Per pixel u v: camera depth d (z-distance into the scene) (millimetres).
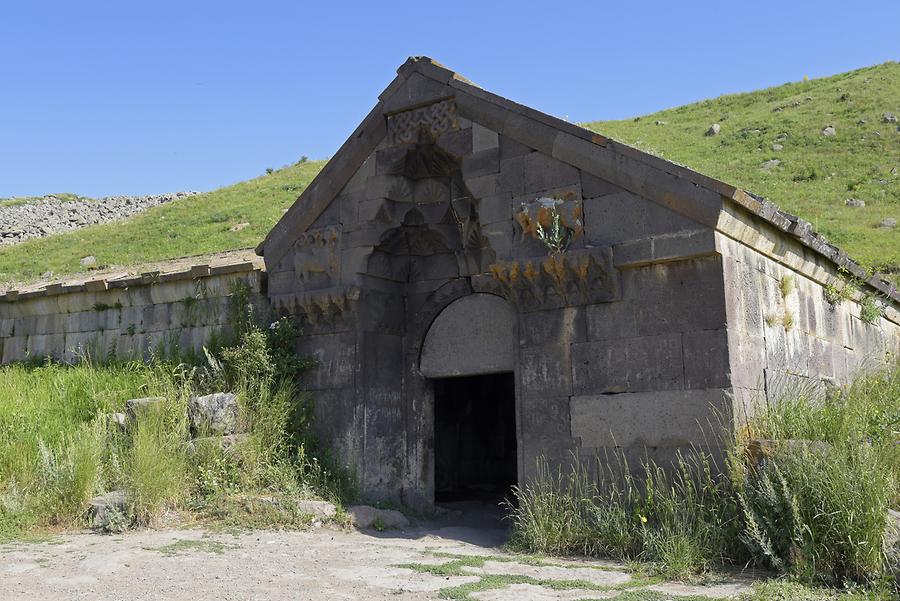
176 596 6301
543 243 10305
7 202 58000
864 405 8914
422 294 12414
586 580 7238
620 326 9648
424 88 11562
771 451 8055
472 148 11094
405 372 12336
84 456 10156
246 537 9172
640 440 9281
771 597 6402
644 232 9547
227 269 13602
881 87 45750
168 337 14492
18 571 7145
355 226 11945
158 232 34125
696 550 7895
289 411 11734
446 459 15852
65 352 15875
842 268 12523
